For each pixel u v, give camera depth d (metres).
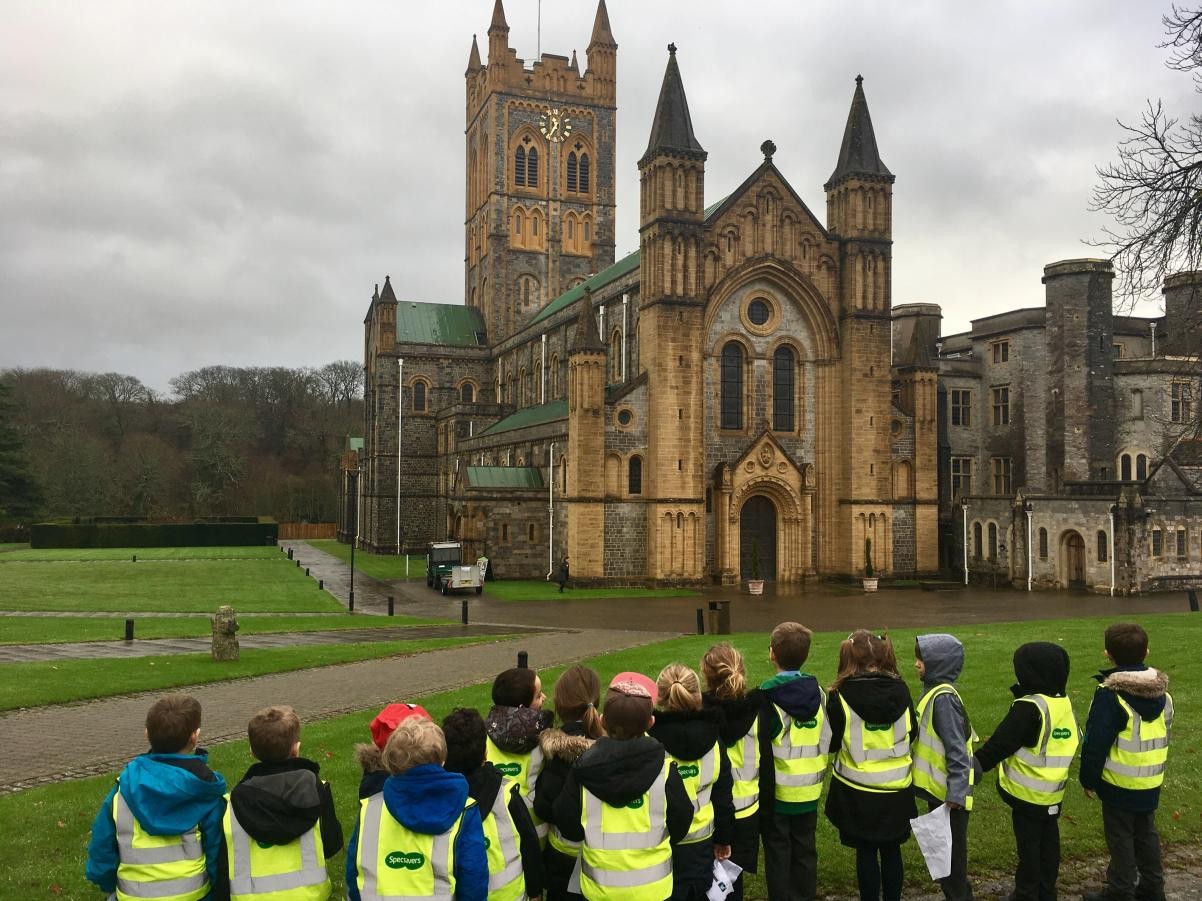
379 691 29.67
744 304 73.56
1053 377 80.44
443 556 70.94
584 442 68.50
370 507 118.19
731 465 71.25
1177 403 76.25
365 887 8.59
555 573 75.19
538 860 9.64
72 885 13.67
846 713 11.81
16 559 95.31
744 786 11.34
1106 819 12.68
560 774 10.08
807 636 12.07
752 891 13.46
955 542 79.25
